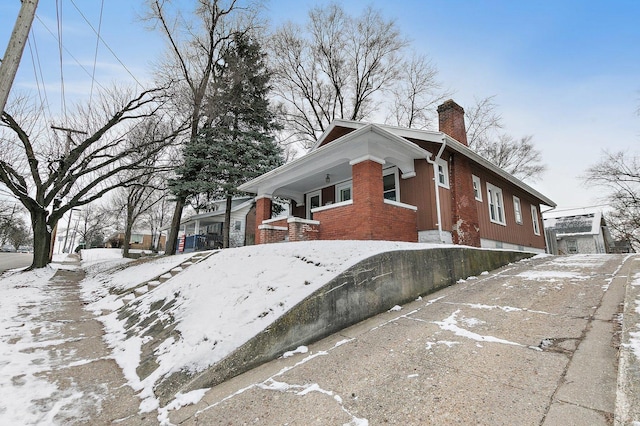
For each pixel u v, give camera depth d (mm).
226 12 17875
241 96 18750
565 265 7125
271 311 3738
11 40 5633
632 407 1847
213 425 2303
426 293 5430
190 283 6055
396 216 8734
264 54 19922
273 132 20766
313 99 22656
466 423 1975
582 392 2145
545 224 27859
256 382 2883
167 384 2998
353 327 4078
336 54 21828
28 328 5137
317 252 5473
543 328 3381
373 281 4594
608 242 28828
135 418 2535
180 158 18688
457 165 10430
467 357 2875
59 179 14281
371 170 8195
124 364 3701
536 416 1957
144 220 44281
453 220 9828
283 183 11562
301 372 2971
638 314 3238
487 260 7508
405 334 3609
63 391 2990
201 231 29516
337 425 2119
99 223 50281
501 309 4156
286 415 2311
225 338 3436
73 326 5453
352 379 2723
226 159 17578
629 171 19484
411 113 23828
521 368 2576
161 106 16266
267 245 7004
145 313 5590
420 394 2367
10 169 12656
